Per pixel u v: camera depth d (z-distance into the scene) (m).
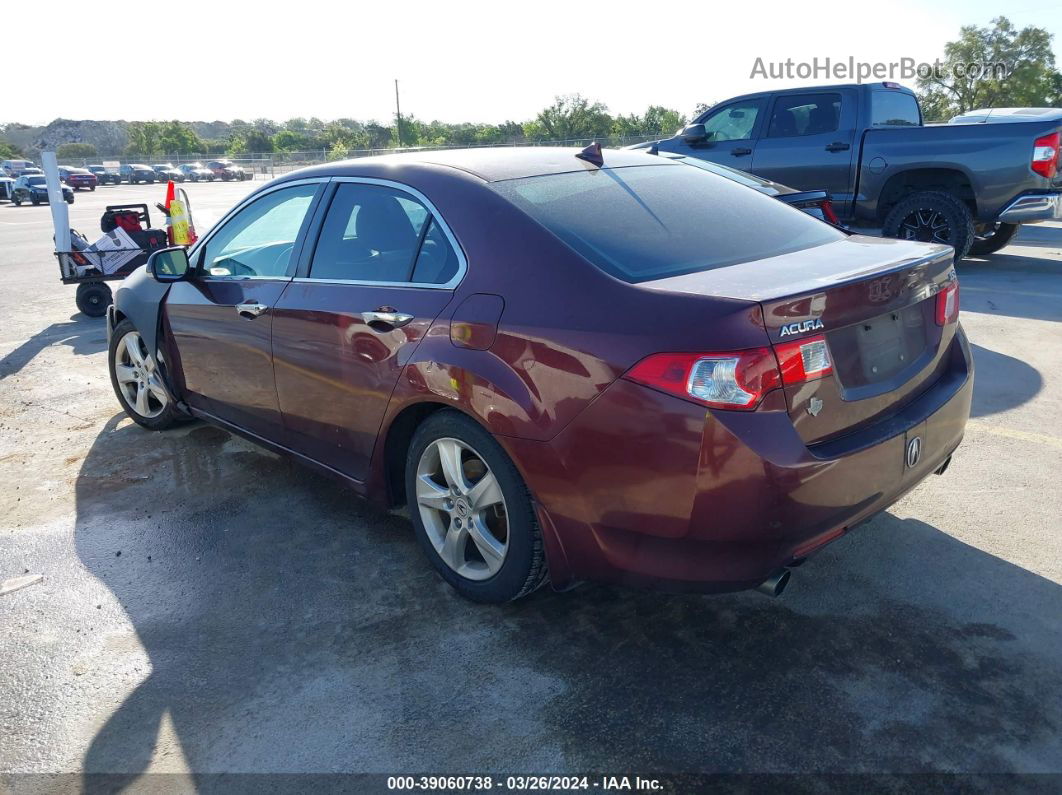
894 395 2.67
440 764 2.32
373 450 3.27
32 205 33.91
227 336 3.95
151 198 35.69
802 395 2.34
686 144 10.02
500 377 2.65
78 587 3.31
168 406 4.80
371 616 3.05
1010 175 7.99
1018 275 8.88
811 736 2.37
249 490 4.18
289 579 3.33
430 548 3.19
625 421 2.37
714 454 2.26
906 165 8.46
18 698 2.66
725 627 2.89
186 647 2.90
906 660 2.68
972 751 2.29
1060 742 2.31
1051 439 4.39
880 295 2.57
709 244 2.89
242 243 3.99
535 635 2.90
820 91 9.06
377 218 3.28
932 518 3.59
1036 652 2.70
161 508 4.01
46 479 4.40
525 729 2.45
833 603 3.00
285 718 2.53
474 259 2.86
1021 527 3.49
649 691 2.58
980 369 5.59
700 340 2.27
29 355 7.12
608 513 2.48
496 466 2.78
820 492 2.36
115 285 11.24
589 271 2.59
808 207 6.01
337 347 3.28
